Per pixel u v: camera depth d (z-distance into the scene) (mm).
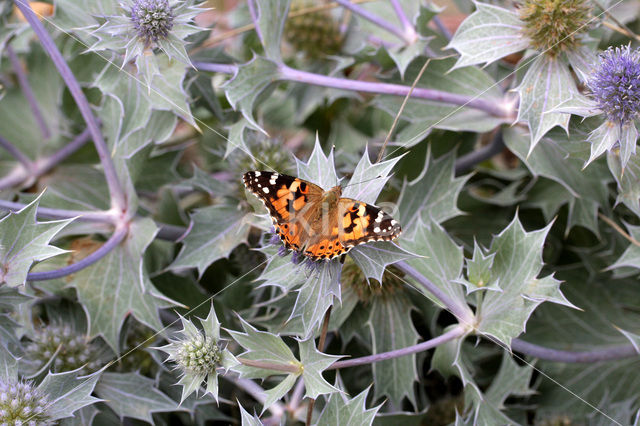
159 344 558
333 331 546
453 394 582
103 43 512
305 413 530
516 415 556
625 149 488
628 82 482
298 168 490
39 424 476
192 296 568
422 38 575
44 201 578
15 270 488
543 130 506
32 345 537
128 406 524
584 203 557
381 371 536
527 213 600
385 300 537
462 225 597
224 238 557
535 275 499
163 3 505
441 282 518
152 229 548
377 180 481
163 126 562
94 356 543
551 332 583
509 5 568
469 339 587
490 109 557
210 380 475
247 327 479
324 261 476
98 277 547
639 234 526
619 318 582
